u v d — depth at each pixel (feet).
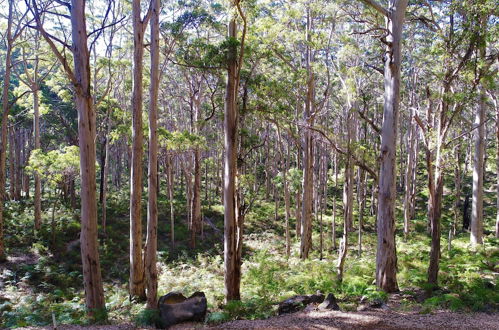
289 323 29.07
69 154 73.00
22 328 31.22
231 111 41.16
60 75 89.45
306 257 71.05
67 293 54.39
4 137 66.39
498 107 72.28
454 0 36.01
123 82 101.35
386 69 41.24
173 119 122.83
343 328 27.22
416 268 52.11
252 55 51.34
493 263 50.34
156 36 45.68
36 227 76.23
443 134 36.22
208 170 142.41
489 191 134.21
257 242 88.63
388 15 40.96
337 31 86.12
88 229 35.06
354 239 88.28
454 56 37.42
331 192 138.72
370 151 62.13
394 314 30.32
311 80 70.18
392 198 40.40
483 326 26.76
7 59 67.97
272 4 74.79
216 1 78.79
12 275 57.88
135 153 47.55
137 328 30.27
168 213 101.50
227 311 34.42
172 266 70.79
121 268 68.28
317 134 70.28
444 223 106.42
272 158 127.13
